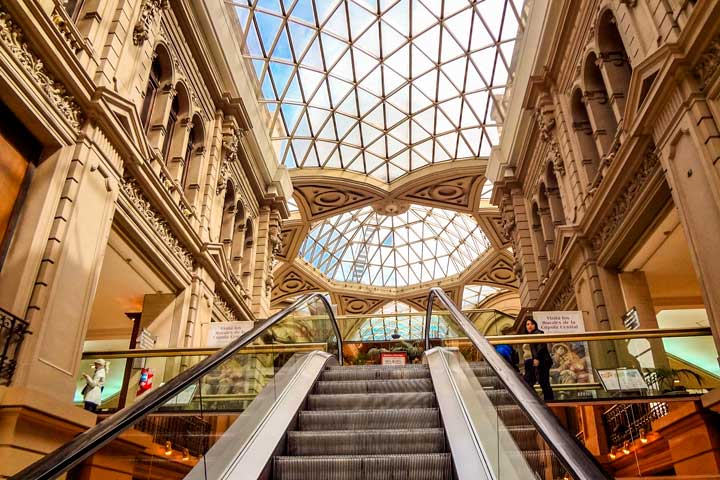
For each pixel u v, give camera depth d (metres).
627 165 10.54
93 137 8.73
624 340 9.58
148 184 10.73
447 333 14.62
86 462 5.28
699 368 9.73
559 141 15.56
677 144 8.62
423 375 7.87
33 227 7.52
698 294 15.32
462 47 23.75
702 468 8.79
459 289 39.44
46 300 7.37
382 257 43.31
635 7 9.96
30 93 7.34
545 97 16.16
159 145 12.05
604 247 12.54
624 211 11.43
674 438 9.59
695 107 7.96
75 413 7.41
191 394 6.20
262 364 8.71
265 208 21.77
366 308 43.22
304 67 23.70
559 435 2.44
